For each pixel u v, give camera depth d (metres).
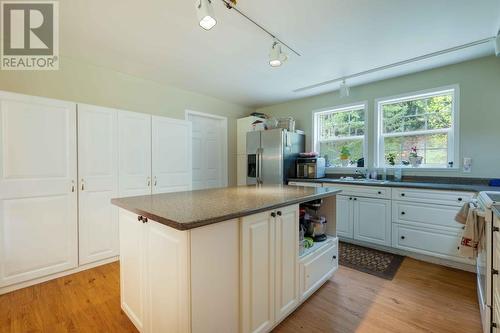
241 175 4.72
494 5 1.80
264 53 2.63
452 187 2.46
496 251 1.30
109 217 2.59
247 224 1.34
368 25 2.08
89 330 1.56
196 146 4.29
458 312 1.75
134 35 2.25
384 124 3.56
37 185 2.13
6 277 1.99
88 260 2.44
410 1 1.77
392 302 1.87
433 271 2.41
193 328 1.09
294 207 1.72
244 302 1.33
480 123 2.74
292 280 1.69
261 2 1.78
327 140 4.20
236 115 4.88
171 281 1.17
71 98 2.78
